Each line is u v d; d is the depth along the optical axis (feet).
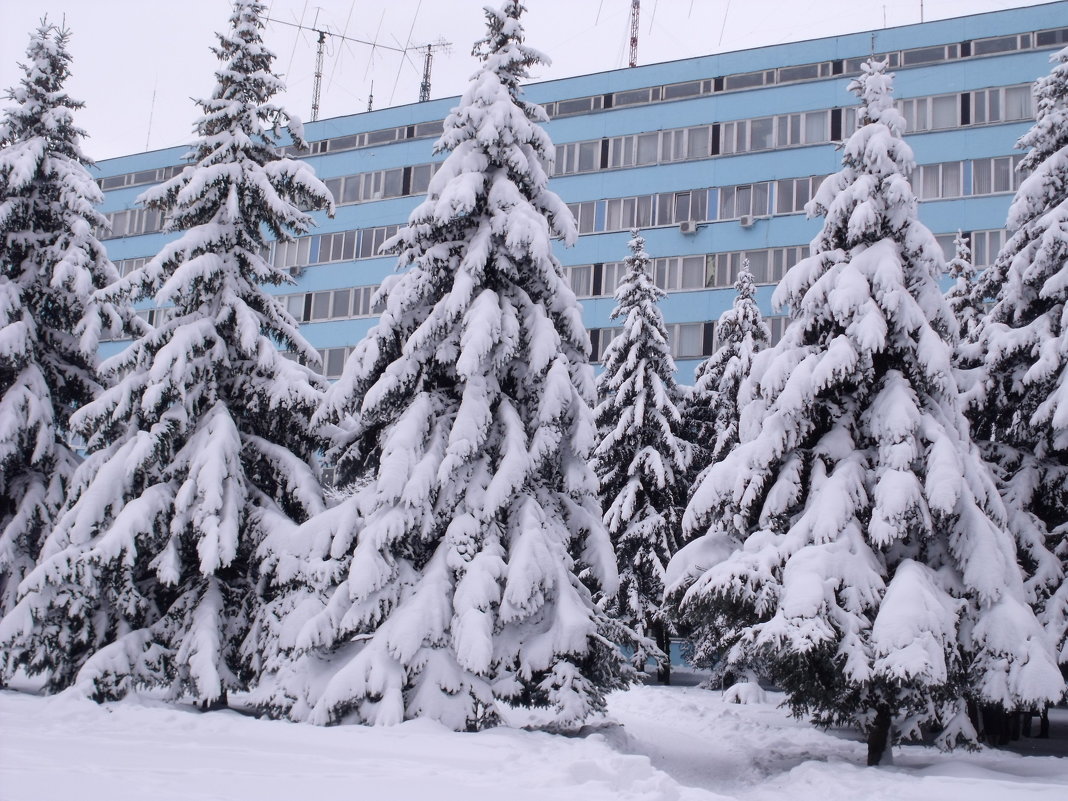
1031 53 121.90
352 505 51.96
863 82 56.59
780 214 130.41
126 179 165.27
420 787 31.55
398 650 46.26
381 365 55.88
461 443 49.88
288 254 151.84
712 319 131.34
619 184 139.74
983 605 46.60
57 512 65.72
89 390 70.28
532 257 52.60
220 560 53.72
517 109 56.49
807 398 50.52
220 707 54.65
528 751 40.14
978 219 120.37
